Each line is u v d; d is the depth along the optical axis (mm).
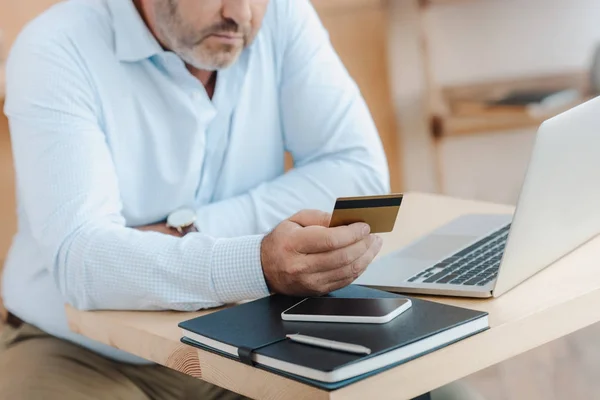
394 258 1650
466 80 4457
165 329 1460
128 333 1507
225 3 1782
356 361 1121
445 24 4406
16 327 2047
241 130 2115
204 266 1521
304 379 1133
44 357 1872
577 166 1467
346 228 1427
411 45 4387
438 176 4270
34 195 1732
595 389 2951
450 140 4477
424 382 1190
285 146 2266
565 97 3848
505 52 4406
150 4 1882
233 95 2068
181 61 1919
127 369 1913
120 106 1914
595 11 4309
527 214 1379
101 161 1774
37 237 1713
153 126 1959
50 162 1737
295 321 1315
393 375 1150
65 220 1670
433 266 1563
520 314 1314
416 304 1327
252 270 1496
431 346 1199
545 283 1440
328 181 2072
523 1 4336
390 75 4371
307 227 1447
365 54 4074
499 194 4527
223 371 1284
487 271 1486
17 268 2021
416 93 4430
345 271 1438
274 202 2016
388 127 4184
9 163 3283
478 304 1379
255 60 2127
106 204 1728
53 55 1824
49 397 1759
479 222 1820
